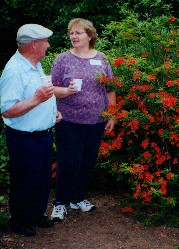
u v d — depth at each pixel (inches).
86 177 167.8
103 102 159.5
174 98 157.1
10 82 132.5
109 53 208.2
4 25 492.4
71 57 154.3
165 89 169.3
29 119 137.6
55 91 151.0
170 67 164.1
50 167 150.6
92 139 159.0
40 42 136.7
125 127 167.9
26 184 144.5
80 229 158.1
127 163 167.6
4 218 157.4
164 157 164.6
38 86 137.1
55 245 146.5
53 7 434.3
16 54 137.9
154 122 166.2
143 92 167.2
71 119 154.7
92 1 372.8
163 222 163.3
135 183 165.6
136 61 164.9
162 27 207.3
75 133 156.0
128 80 171.3
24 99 135.7
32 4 435.8
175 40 190.1
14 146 140.8
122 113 160.2
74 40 152.7
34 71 138.3
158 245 147.8
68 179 160.4
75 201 171.8
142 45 196.9
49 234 153.9
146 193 163.3
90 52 158.1
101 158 185.9
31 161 141.6
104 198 185.5
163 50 187.6
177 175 165.0
